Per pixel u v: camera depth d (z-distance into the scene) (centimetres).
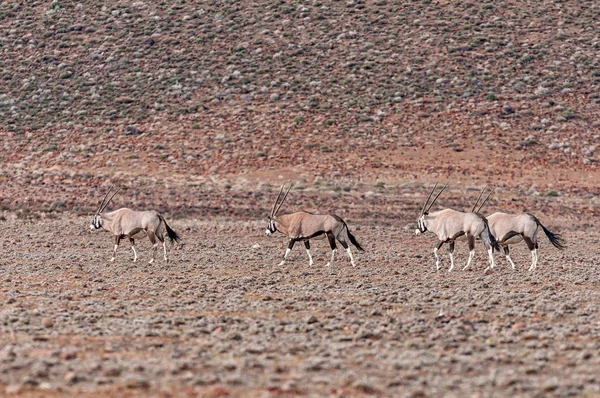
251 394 3266
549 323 4947
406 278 7431
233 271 7931
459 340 4425
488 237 7906
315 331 4619
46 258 8925
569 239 12069
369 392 3325
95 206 14950
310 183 17175
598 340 4444
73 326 4700
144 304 5669
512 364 3884
